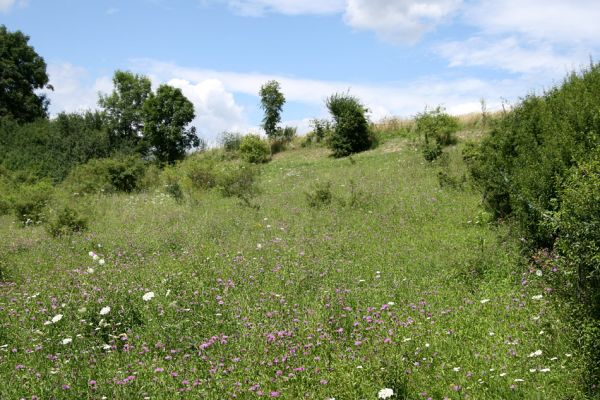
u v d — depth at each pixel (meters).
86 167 27.08
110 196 24.64
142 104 42.75
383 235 12.42
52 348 6.70
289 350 6.16
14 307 8.27
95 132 39.50
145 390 5.44
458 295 8.03
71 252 12.93
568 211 5.49
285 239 12.48
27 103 52.53
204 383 5.44
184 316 7.28
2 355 6.52
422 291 8.30
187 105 40.78
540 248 9.25
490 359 5.69
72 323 7.18
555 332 5.83
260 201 18.64
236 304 7.84
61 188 28.06
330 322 6.88
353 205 16.05
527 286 7.77
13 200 22.89
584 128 9.59
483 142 14.72
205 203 19.89
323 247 11.44
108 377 5.71
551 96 12.36
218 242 12.73
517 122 12.63
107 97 42.53
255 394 5.26
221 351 6.23
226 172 25.47
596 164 5.93
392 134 32.06
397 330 6.60
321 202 16.80
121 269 10.38
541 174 9.30
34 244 14.35
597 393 4.82
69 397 5.29
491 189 12.34
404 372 5.41
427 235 12.04
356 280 9.00
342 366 5.64
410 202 15.60
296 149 36.59
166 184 26.09
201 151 41.09
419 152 24.58
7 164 37.22
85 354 6.25
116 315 7.40
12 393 5.41
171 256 11.48
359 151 30.67
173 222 16.19
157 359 6.17
